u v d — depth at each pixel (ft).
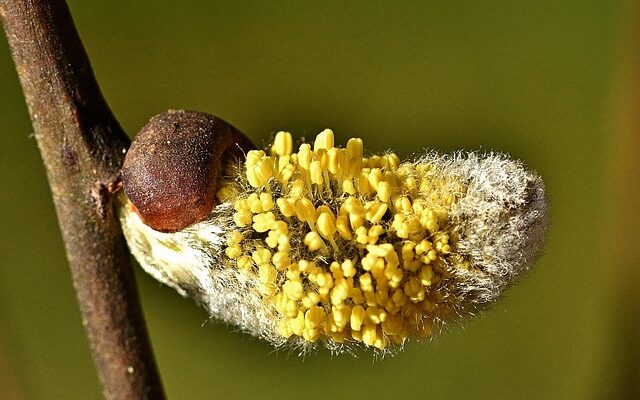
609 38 0.54
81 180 0.44
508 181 0.42
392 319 0.42
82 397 0.54
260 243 0.43
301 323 0.43
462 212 0.42
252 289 0.43
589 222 0.54
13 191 0.54
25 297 0.54
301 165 0.42
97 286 0.43
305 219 0.42
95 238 0.44
